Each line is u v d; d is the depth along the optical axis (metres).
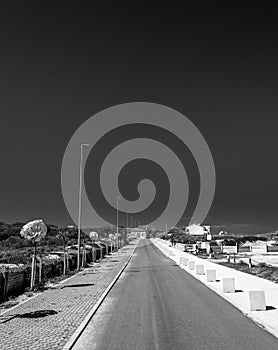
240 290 17.67
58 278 23.42
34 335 9.75
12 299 15.87
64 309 13.34
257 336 9.60
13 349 8.54
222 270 27.91
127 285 20.61
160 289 18.88
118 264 36.28
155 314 12.59
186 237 93.00
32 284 18.34
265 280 21.45
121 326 10.92
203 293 17.42
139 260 42.28
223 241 68.00
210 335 9.73
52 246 44.72
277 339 9.30
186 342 9.07
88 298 15.81
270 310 12.75
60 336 9.64
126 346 8.83
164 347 8.66
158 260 41.88
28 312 12.81
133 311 13.19
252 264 32.00
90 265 35.28
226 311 12.98
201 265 26.00
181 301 15.21
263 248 56.84
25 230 18.78
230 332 10.03
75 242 48.72
